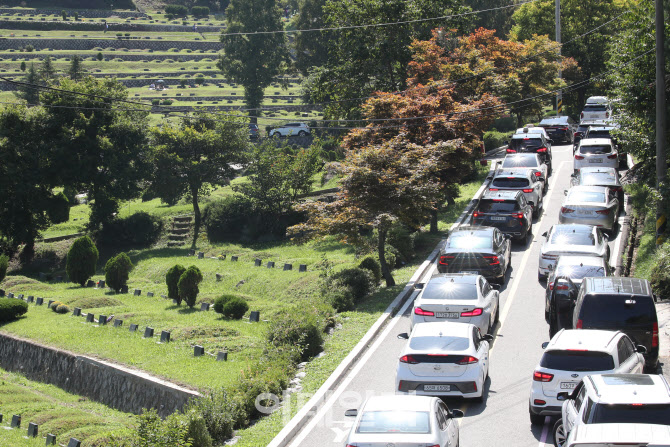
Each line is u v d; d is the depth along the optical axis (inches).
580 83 4566.9
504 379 1055.6
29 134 3134.8
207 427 970.7
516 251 1838.1
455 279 1226.6
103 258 3139.8
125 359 1504.7
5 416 1366.9
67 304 2113.7
